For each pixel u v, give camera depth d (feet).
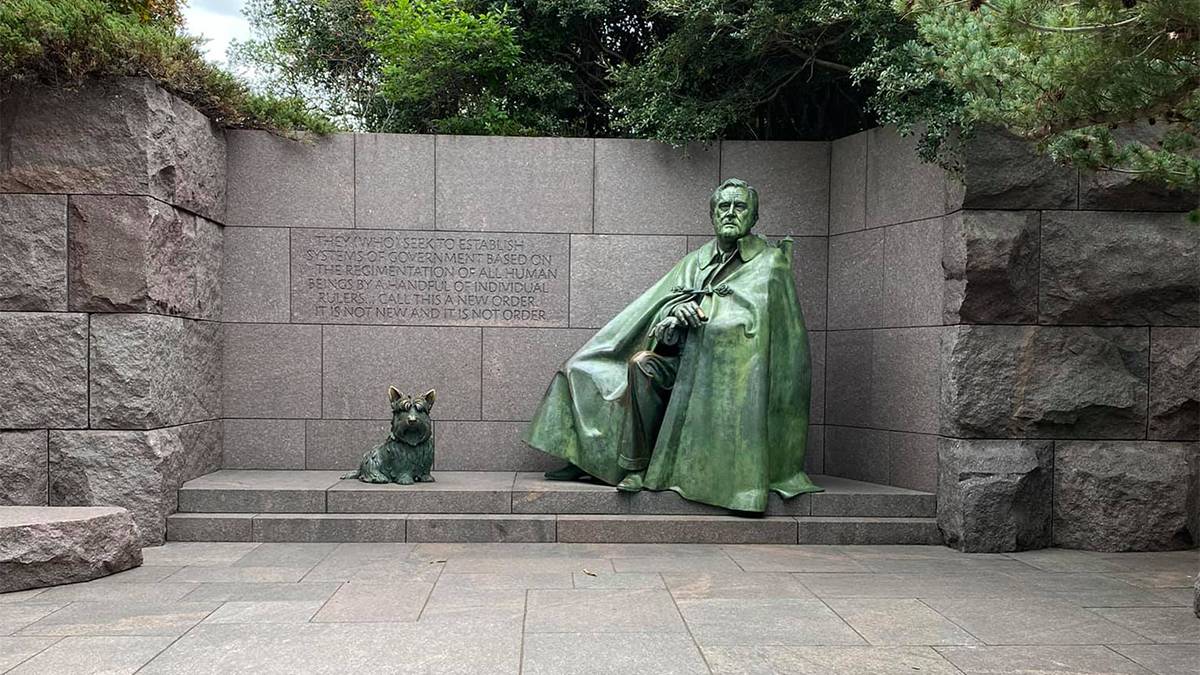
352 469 30.37
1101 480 24.67
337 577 20.75
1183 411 24.86
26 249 23.77
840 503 25.76
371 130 44.68
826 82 34.91
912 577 21.25
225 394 30.09
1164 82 16.94
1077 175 24.56
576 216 30.91
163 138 24.70
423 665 14.73
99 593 19.27
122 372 23.90
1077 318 24.86
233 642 15.88
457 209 30.68
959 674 14.55
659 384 26.27
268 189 30.14
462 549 24.06
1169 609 18.58
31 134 23.68
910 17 21.16
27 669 14.46
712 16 29.60
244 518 24.88
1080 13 16.51
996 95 18.37
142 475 24.08
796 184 31.07
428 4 38.34
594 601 18.74
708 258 27.66
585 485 26.71
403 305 30.58
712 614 17.81
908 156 27.35
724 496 25.27
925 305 26.53
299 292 30.30
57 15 22.70
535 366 30.86
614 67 38.29
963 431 24.79
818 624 17.21
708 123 30.45
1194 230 24.58
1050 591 20.02
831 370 30.78
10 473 23.79
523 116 39.22
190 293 27.02
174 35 26.55
